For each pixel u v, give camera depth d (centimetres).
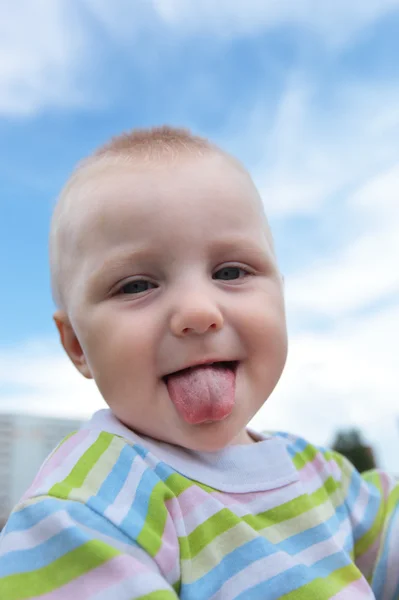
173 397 24
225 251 26
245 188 29
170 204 26
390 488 35
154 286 26
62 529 20
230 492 26
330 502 31
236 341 25
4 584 19
